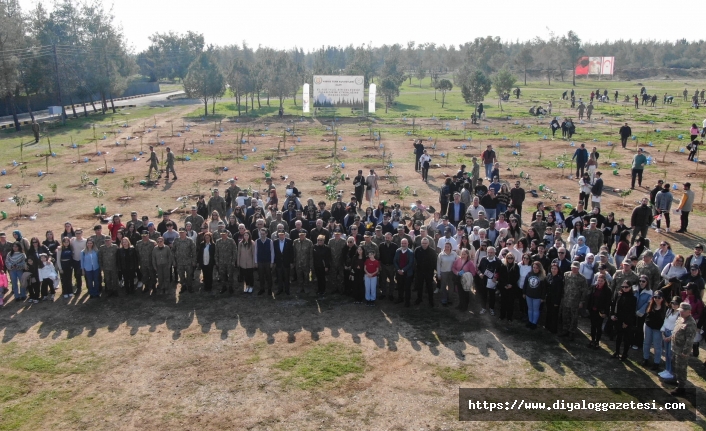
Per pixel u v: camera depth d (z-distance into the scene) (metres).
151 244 14.82
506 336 12.50
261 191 26.61
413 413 9.63
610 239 16.12
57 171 31.67
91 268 14.52
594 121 52.12
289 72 69.38
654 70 132.25
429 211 21.34
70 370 11.09
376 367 11.14
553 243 14.89
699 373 10.81
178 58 134.88
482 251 13.88
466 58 119.81
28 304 14.39
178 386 10.51
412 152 37.19
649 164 31.66
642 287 11.30
